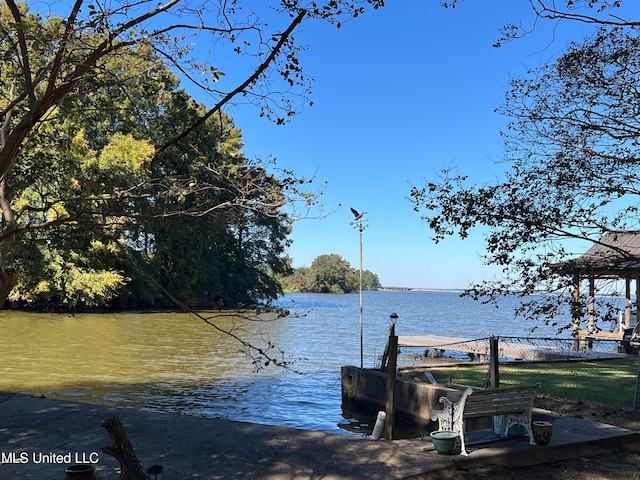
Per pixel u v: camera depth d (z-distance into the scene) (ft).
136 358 77.87
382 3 18.30
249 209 21.16
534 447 22.81
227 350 89.51
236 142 141.38
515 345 84.43
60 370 65.46
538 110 29.58
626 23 23.99
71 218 18.47
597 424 26.71
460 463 21.26
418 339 93.97
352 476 19.69
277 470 20.25
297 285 520.42
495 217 28.17
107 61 23.58
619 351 77.20
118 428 15.39
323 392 55.88
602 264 28.04
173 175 23.52
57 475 19.56
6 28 21.30
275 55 18.85
